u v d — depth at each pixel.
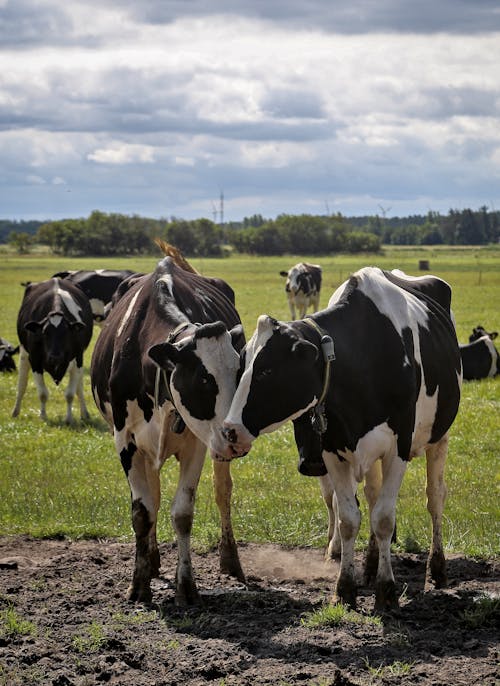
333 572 8.12
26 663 5.83
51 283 17.23
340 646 5.96
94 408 17.55
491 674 5.45
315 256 156.38
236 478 11.63
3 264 101.75
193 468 7.07
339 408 6.58
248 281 64.12
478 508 10.11
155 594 7.36
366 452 6.73
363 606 6.89
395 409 6.77
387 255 151.12
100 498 10.54
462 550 8.61
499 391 18.67
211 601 7.14
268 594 7.35
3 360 22.92
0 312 41.91
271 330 6.02
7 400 18.42
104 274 24.69
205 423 6.19
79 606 6.97
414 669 5.55
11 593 7.29
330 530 8.81
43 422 15.98
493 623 6.40
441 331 7.70
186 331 6.58
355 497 6.86
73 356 15.91
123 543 9.00
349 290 6.95
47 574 7.82
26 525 9.52
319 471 6.80
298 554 8.70
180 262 9.92
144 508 7.18
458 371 7.89
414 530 9.22
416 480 11.53
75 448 13.68
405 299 7.33
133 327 7.31
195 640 6.16
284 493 10.88
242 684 5.37
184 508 7.03
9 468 12.24
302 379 6.04
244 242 168.88
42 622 6.54
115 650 6.03
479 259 115.50
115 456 13.07
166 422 6.73
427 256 137.00
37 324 15.63
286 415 6.06
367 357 6.69
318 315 6.64
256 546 8.94
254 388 5.94
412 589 7.48
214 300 8.42
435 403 7.42
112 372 7.32
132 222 170.38
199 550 8.76
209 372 6.12
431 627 6.39
